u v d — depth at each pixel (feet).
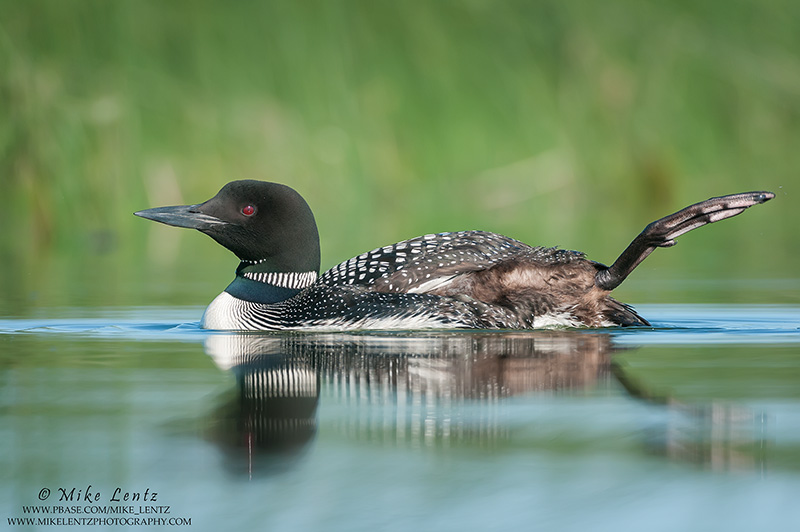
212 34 68.49
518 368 25.88
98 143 62.90
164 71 67.10
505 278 33.60
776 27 80.79
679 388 23.63
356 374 25.23
